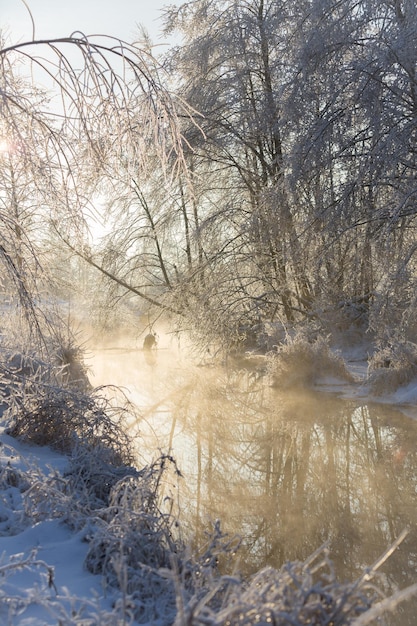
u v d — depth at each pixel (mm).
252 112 21031
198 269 21141
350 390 13516
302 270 18922
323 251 17219
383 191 16281
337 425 10672
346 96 16438
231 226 21641
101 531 4164
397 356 12758
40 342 7543
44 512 4961
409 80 15203
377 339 15445
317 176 17219
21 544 4438
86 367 12859
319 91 17469
